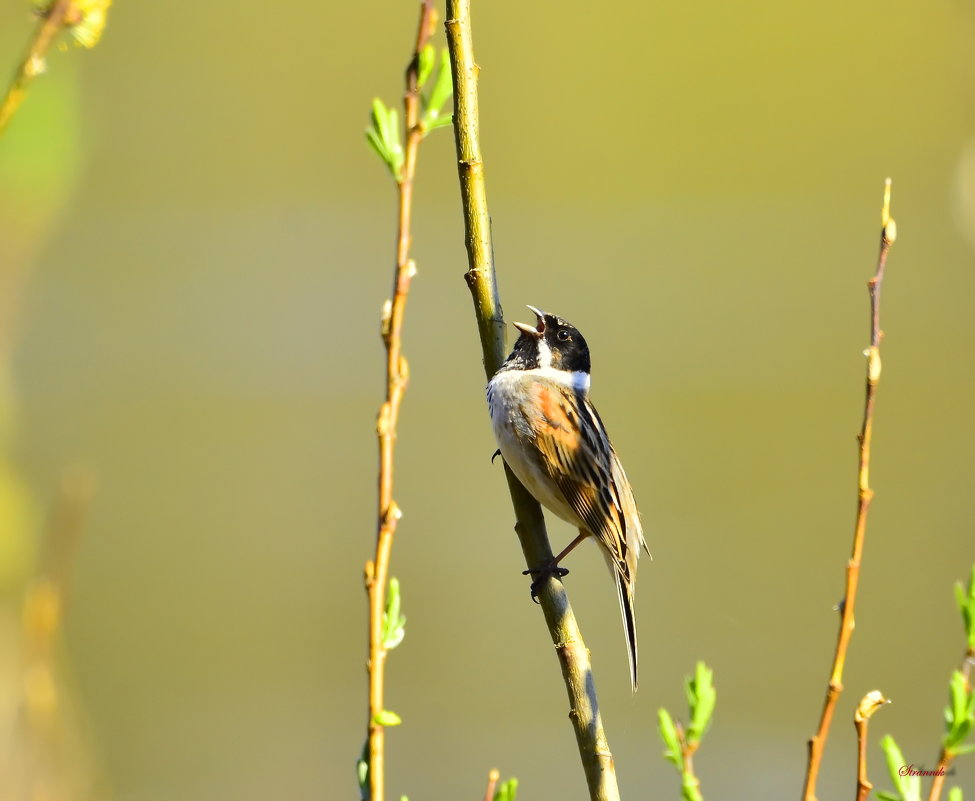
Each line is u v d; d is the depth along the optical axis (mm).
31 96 3062
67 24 2531
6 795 3781
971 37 18375
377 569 2965
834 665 3195
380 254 21062
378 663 2941
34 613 3967
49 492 14453
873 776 10930
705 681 3371
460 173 4418
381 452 3006
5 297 4613
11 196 3158
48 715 3928
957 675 3287
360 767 2998
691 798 3305
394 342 3047
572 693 4102
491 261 4477
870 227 21125
